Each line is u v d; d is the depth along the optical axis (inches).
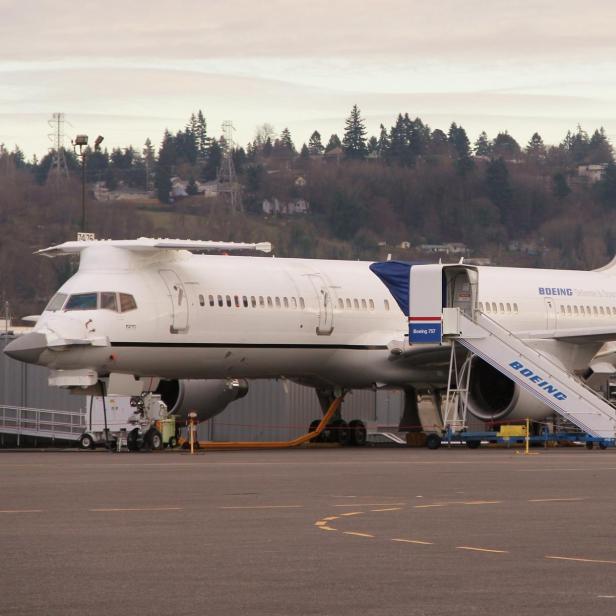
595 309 5438.0
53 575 1325.0
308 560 1424.7
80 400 6077.8
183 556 1453.0
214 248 4028.1
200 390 4503.0
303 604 1170.6
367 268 4734.3
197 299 4089.6
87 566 1382.9
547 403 4175.7
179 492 2274.9
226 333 4158.5
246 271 4323.3
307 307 4382.4
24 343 3841.0
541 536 1640.0
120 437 4158.5
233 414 5757.9
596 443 4525.1
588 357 4645.7
